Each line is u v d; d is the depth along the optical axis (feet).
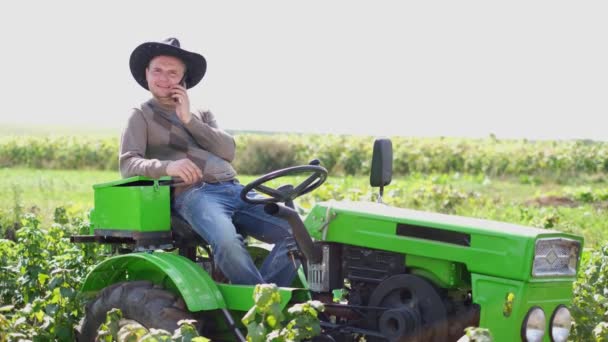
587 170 109.91
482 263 17.80
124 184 20.06
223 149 21.13
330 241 19.60
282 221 20.56
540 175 106.11
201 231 19.80
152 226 19.58
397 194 57.47
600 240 42.01
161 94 20.95
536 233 17.56
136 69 21.33
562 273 18.25
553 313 18.21
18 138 126.82
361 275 19.42
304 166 19.10
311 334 16.60
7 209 49.06
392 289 18.79
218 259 19.45
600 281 24.77
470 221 18.65
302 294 18.71
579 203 72.13
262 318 16.63
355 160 111.86
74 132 312.09
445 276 18.35
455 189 69.15
